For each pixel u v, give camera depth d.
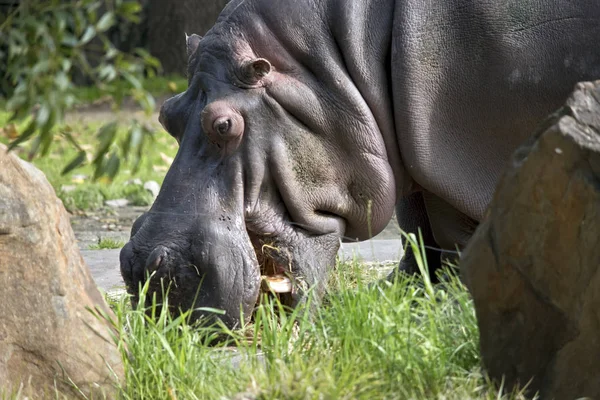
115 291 17.27
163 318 12.21
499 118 14.98
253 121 13.95
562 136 9.08
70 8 9.95
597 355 9.27
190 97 14.59
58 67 9.75
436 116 14.84
